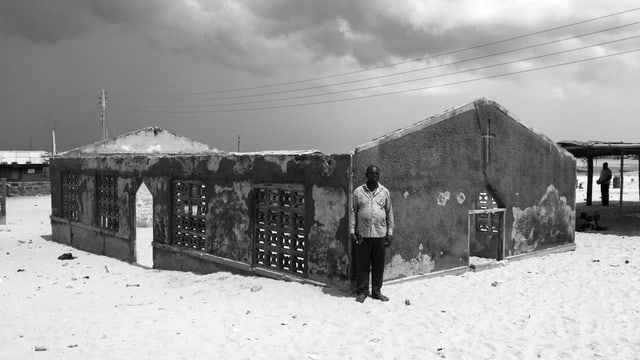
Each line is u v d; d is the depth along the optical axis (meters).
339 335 6.47
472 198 10.19
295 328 6.76
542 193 11.87
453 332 6.55
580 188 37.59
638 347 6.01
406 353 5.89
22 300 9.09
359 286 7.89
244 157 10.12
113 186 14.84
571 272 10.08
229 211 10.58
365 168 8.29
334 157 8.37
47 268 13.18
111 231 14.80
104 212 15.38
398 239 8.84
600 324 6.86
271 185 9.56
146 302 8.63
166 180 12.49
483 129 10.36
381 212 7.77
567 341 6.25
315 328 6.73
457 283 9.09
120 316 7.67
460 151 9.89
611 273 9.98
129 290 9.91
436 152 9.41
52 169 18.36
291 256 9.29
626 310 7.50
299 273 9.18
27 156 41.50
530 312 7.41
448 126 9.63
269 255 9.80
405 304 7.71
